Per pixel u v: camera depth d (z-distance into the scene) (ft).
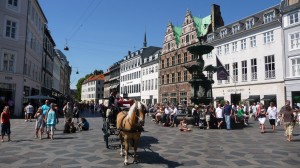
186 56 167.43
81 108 171.42
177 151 33.45
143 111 27.20
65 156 30.09
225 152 33.12
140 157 29.81
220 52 144.36
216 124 63.36
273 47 116.37
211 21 169.17
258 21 127.54
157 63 200.64
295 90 104.94
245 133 53.31
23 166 25.50
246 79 128.67
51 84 192.95
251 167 25.90
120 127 27.40
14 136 46.68
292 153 32.76
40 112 44.65
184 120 57.82
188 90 162.30
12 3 99.96
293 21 108.37
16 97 98.27
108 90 323.57
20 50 101.04
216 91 144.77
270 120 58.75
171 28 186.80
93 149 34.35
